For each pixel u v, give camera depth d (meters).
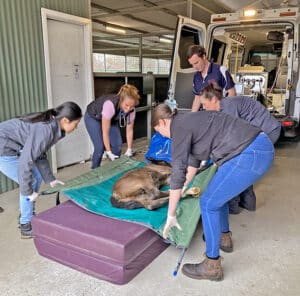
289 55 5.45
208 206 1.93
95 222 2.18
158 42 14.76
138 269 2.13
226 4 4.90
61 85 4.46
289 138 5.70
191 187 2.63
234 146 1.81
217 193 1.88
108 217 2.25
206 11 7.84
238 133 1.81
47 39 4.05
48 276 2.13
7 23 3.57
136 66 18.20
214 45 5.75
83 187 2.74
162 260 2.31
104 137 3.33
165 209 2.41
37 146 2.22
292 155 5.29
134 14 8.88
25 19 3.76
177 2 7.19
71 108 2.26
